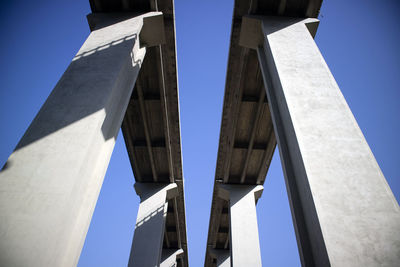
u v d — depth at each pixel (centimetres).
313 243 500
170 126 2059
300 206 580
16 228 491
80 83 762
